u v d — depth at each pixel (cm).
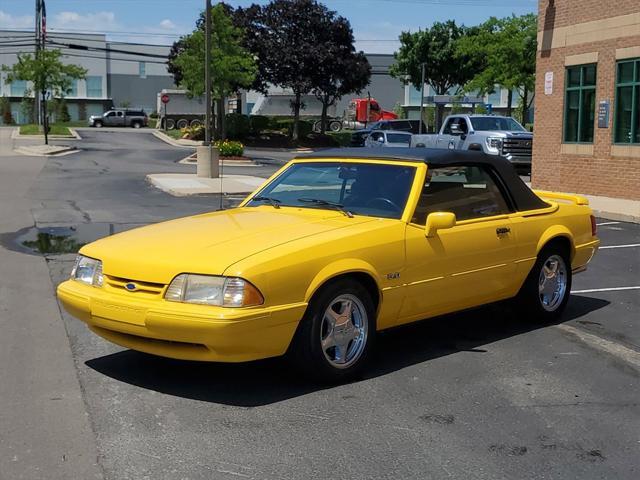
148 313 468
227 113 5219
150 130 5909
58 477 380
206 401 487
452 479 385
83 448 414
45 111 3834
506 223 641
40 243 1118
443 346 625
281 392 505
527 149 2345
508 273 647
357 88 5106
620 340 654
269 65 4816
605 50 1895
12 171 2466
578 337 660
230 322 453
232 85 3775
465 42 4088
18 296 779
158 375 536
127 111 6538
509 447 425
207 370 548
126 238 543
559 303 714
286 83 4894
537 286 684
